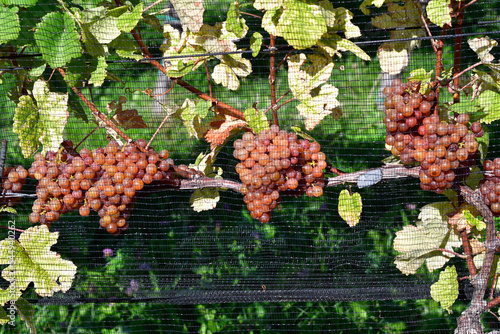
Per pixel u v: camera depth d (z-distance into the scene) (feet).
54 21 4.75
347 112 6.32
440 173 4.75
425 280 5.63
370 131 6.30
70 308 5.92
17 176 4.89
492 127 5.91
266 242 6.04
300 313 5.83
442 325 5.70
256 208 4.84
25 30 5.02
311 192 4.87
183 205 6.19
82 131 5.75
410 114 4.73
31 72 4.87
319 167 4.80
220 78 5.07
